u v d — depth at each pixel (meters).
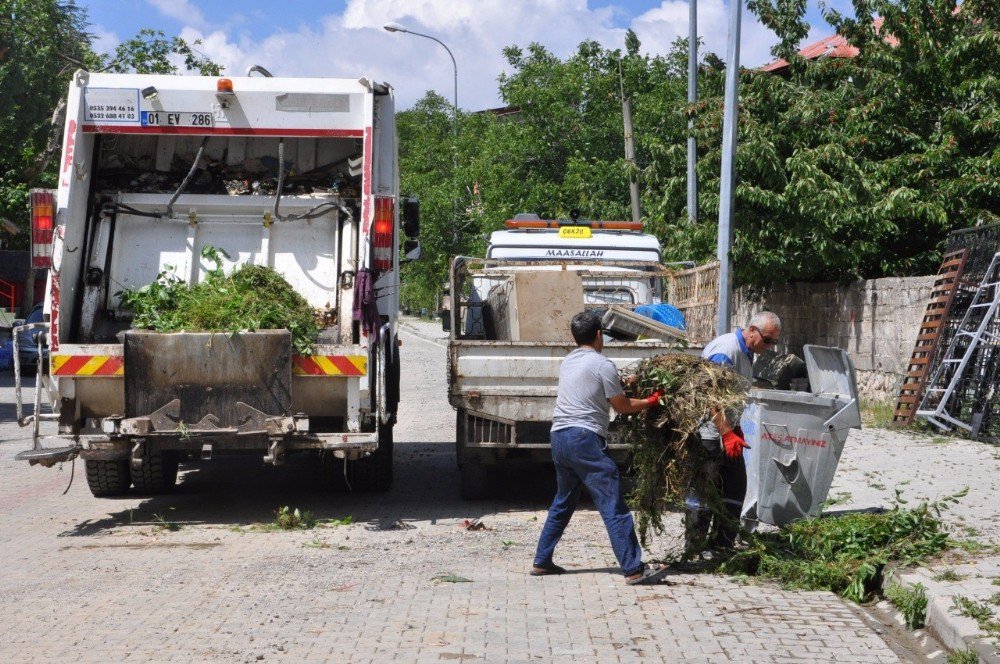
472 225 39.53
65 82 31.53
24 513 9.21
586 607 5.98
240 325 8.20
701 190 18.98
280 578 6.73
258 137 9.34
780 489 7.14
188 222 9.22
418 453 13.19
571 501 6.73
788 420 7.11
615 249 12.99
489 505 9.53
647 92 30.16
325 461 9.95
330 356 8.38
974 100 17.42
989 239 13.49
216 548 7.71
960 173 16.69
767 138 17.20
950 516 8.00
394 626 5.61
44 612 5.95
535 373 9.02
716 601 6.12
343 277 9.01
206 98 8.95
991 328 12.80
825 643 5.31
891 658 5.09
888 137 17.55
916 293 15.20
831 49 21.58
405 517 8.93
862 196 16.42
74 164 8.69
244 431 8.19
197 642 5.35
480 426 9.08
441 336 47.50
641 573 6.50
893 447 11.95
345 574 6.83
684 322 10.89
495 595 6.26
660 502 6.92
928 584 5.96
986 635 5.09
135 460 8.13
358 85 9.02
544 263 10.80
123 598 6.25
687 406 6.64
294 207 9.21
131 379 8.18
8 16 30.03
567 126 30.81
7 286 41.12
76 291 8.84
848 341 17.42
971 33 17.25
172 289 8.83
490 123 38.34
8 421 16.95
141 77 8.89
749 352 7.32
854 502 8.62
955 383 12.74
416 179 44.84
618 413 6.79
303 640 5.37
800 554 6.95
